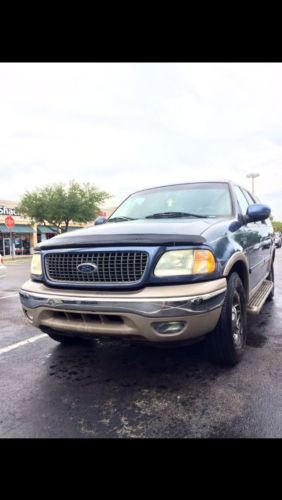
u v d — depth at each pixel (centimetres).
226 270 270
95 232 285
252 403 238
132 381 280
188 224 283
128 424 218
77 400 252
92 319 253
